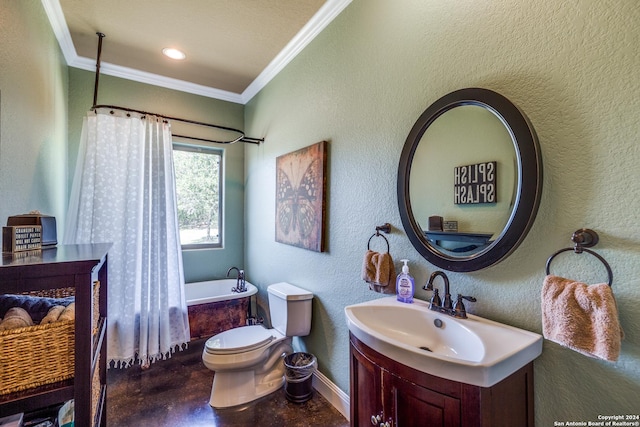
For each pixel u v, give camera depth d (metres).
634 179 0.80
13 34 1.39
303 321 2.10
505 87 1.08
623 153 0.82
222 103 3.36
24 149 1.54
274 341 2.08
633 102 0.81
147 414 1.82
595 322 0.78
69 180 2.56
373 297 1.64
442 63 1.30
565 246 0.92
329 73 2.01
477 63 1.17
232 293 2.96
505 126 1.05
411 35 1.44
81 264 0.93
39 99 1.75
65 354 0.93
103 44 2.37
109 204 2.35
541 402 0.96
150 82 2.95
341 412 1.84
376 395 1.06
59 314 0.97
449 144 1.25
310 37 2.19
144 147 2.51
